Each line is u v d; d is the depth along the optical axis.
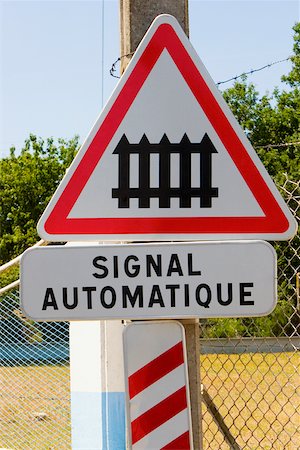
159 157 3.10
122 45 3.54
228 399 9.89
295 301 5.66
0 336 9.49
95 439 5.26
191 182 3.09
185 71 3.11
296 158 22.08
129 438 3.17
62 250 3.03
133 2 3.46
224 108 3.10
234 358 10.27
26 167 41.94
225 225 3.09
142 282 3.02
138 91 3.10
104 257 3.03
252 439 7.88
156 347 3.18
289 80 38.91
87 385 5.31
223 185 3.10
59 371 10.62
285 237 3.09
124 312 3.02
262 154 22.62
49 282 3.02
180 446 3.16
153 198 3.09
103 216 3.08
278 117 38.84
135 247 3.02
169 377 3.18
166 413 3.18
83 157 3.09
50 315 3.02
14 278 16.89
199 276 3.02
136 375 3.18
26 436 8.73
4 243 41.22
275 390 9.97
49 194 41.84
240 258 3.02
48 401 10.38
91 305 3.02
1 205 41.72
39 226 3.07
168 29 3.12
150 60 3.11
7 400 10.55
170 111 3.10
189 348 3.37
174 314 3.01
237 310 3.02
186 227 3.09
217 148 3.10
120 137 3.09
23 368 10.39
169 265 3.02
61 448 8.15
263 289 3.02
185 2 3.47
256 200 3.09
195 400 3.37
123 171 3.09
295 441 7.70
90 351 5.30
